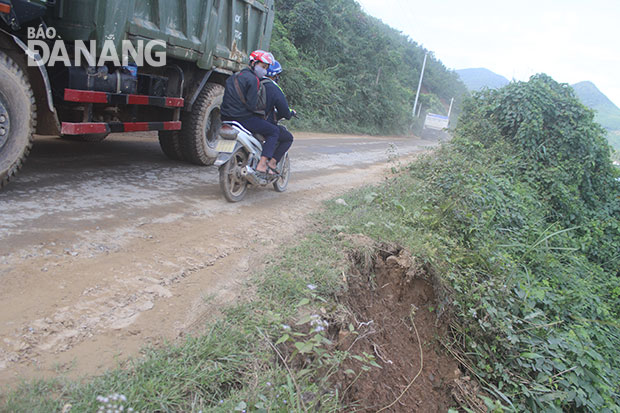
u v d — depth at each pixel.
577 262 8.57
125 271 3.40
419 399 3.86
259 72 5.60
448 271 4.99
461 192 7.03
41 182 5.07
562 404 4.52
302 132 19.75
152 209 4.90
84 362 2.36
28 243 3.51
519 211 8.46
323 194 7.16
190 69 6.89
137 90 6.11
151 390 2.18
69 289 3.00
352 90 28.39
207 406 2.24
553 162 11.58
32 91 4.41
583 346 4.82
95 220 4.25
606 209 11.77
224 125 5.51
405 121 37.31
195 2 6.26
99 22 4.69
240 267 3.85
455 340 4.64
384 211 6.19
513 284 5.32
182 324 2.88
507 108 12.55
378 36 32.47
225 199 5.79
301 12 25.30
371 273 4.58
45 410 1.94
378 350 3.90
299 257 4.15
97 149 7.55
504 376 4.32
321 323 2.91
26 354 2.33
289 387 2.42
